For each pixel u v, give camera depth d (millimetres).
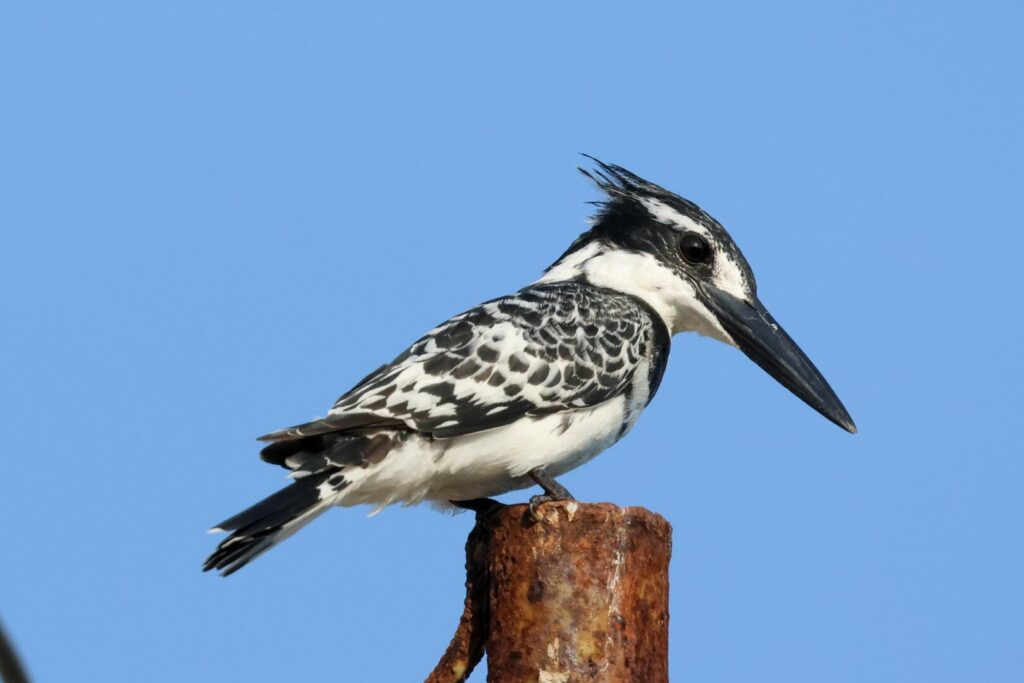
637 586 8539
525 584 8500
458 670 9383
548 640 8352
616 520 8500
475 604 9383
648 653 8523
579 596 8391
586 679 8273
